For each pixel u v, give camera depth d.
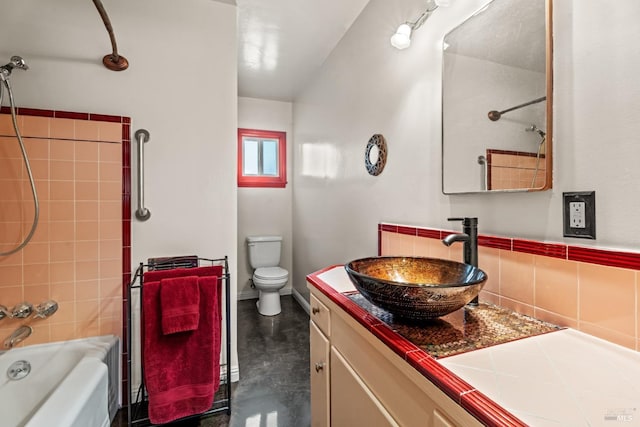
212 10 1.90
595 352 0.70
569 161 0.85
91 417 1.24
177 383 1.48
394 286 0.76
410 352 0.69
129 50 1.74
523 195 0.98
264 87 3.35
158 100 1.80
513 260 0.99
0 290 1.55
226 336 1.83
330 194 2.59
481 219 1.14
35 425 0.98
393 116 1.68
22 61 1.46
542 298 0.90
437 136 1.35
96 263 1.68
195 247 1.88
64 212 1.63
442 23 1.32
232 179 1.95
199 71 1.87
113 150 1.71
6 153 1.55
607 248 0.76
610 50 0.76
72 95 1.65
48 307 1.59
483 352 0.69
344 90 2.30
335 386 1.10
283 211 3.81
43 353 1.50
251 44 2.44
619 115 0.74
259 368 2.09
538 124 0.92
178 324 1.45
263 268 3.31
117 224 1.72
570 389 0.55
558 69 0.88
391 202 1.70
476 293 0.80
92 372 1.32
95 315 1.68
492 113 1.08
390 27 1.71
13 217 1.56
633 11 0.72
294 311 3.23
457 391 0.54
